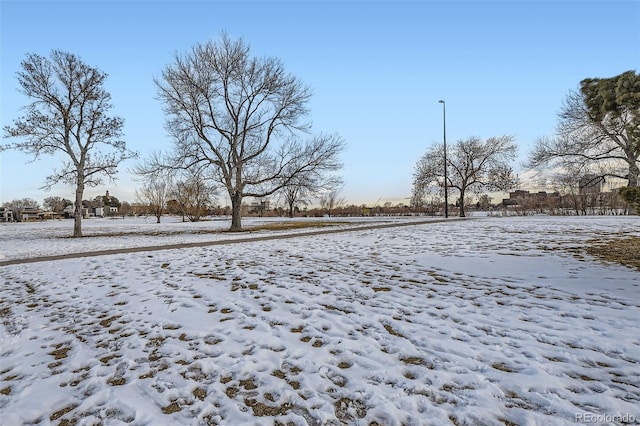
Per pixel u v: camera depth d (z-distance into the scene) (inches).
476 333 163.3
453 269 301.7
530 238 494.3
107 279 306.0
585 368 127.9
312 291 245.8
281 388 123.3
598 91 371.2
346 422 104.3
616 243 418.6
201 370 138.9
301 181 940.6
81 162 872.9
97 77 865.5
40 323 202.7
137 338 173.2
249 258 396.2
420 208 2087.8
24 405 119.2
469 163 1616.6
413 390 118.6
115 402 118.3
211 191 1072.2
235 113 969.5
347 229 786.2
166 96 899.4
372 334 167.5
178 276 308.2
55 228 1358.3
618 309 186.9
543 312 187.0
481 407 107.4
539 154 1205.7
